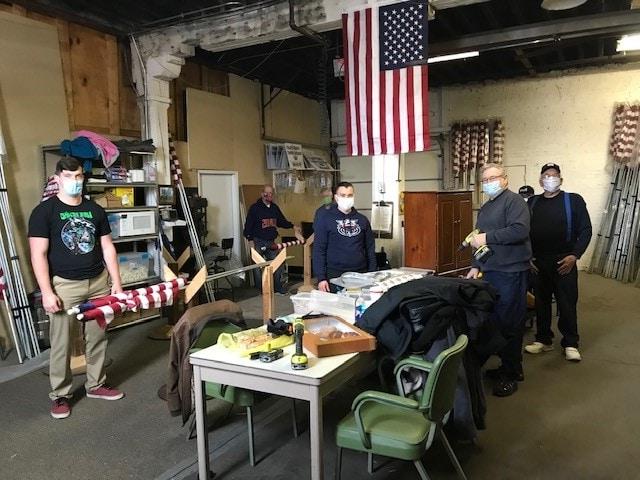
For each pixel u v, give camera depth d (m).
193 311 2.57
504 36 5.02
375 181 5.86
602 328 4.66
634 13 4.58
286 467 2.42
